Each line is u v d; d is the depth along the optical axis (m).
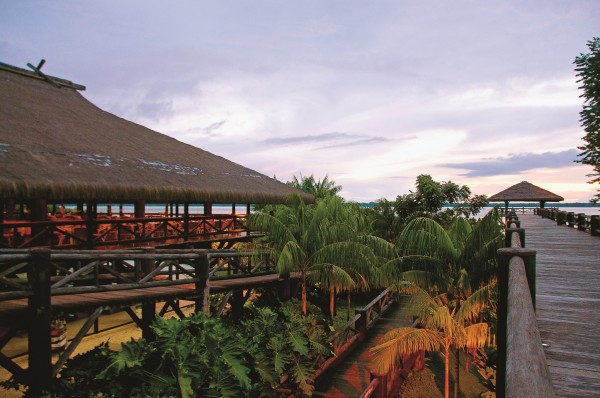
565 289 6.21
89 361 5.99
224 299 9.16
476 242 8.51
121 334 13.00
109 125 14.09
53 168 8.41
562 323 4.59
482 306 7.62
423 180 19.77
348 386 9.20
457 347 8.50
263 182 16.80
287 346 8.43
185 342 6.18
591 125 10.09
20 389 9.09
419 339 7.78
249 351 7.18
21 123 10.23
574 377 3.25
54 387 5.52
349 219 12.05
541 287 6.35
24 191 7.31
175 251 8.45
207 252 8.31
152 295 7.27
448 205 19.67
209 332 6.73
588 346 3.91
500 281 3.68
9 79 12.91
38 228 10.25
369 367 10.13
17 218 14.78
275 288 11.99
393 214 20.19
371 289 17.38
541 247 11.20
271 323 8.57
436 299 8.95
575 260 8.91
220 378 6.07
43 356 5.49
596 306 5.27
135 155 12.08
